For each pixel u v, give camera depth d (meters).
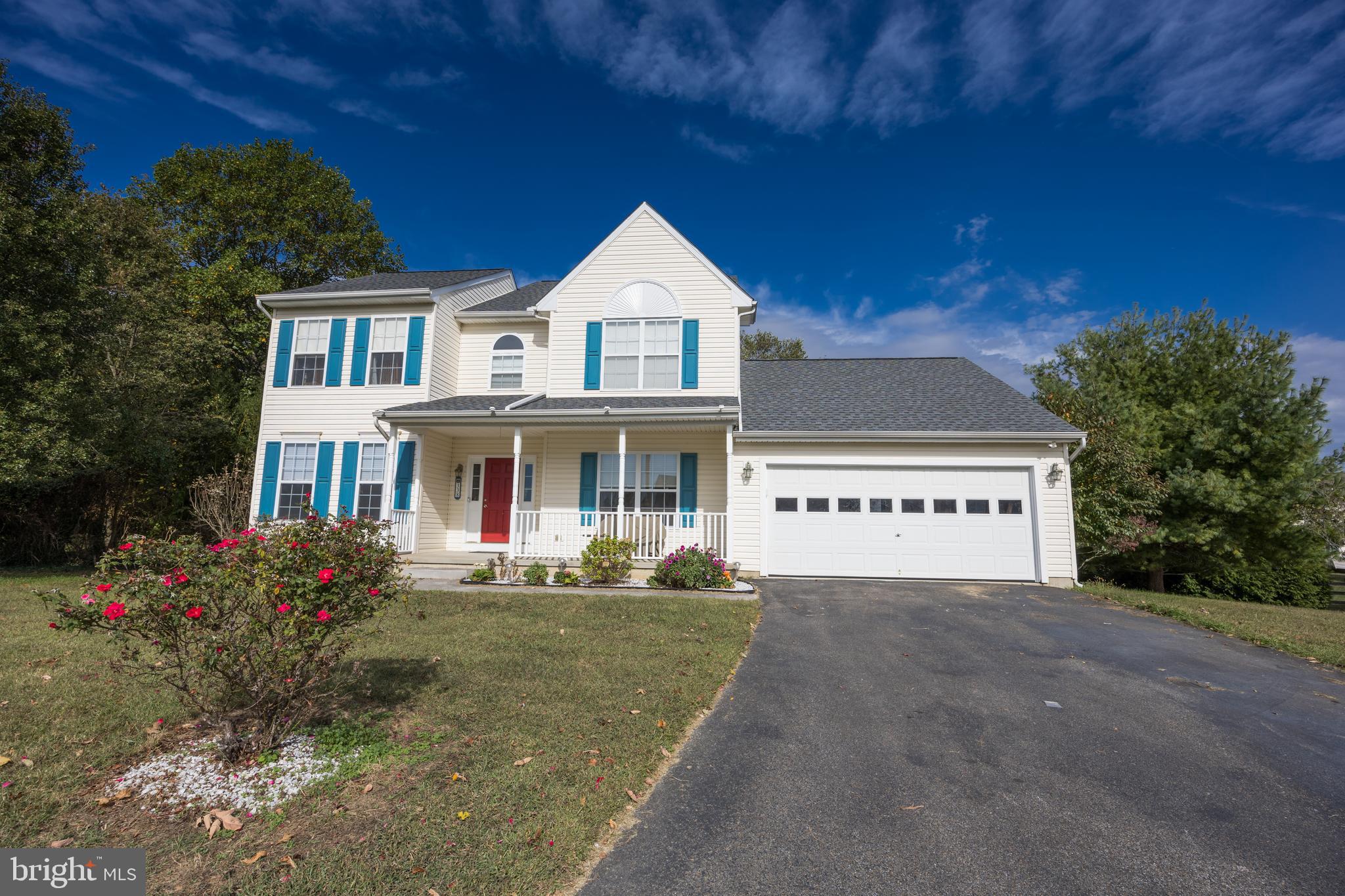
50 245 13.12
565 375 15.30
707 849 3.45
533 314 15.60
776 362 19.11
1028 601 10.99
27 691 5.37
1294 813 4.04
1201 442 17.69
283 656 4.07
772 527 13.77
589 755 4.45
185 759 4.19
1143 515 16.77
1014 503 13.41
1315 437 17.25
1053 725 5.41
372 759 4.27
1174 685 6.61
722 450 14.50
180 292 20.59
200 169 24.41
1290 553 18.25
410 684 5.82
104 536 16.69
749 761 4.58
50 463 12.52
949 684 6.44
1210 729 5.42
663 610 9.31
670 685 6.02
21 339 12.18
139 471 16.64
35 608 9.04
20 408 12.27
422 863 3.17
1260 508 17.06
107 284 15.47
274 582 3.98
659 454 14.77
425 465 14.85
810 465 13.86
